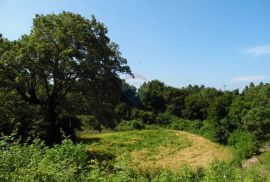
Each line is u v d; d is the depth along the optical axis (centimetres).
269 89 7531
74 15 3428
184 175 1320
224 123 6725
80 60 3294
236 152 4812
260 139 6056
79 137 5259
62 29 3250
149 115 8088
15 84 3234
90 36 3353
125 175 997
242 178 1243
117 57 3559
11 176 900
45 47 3138
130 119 7931
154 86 9688
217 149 5269
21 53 3141
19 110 3141
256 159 4300
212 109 7450
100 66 3400
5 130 3081
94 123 3466
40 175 922
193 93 9919
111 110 3506
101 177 973
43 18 3328
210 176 1212
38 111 3316
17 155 1069
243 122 6366
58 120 3562
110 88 3459
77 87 3353
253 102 6825
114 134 5834
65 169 1008
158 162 4203
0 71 3155
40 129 3275
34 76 3278
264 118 6084
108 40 3547
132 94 11750
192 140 5597
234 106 6931
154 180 1174
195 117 8794
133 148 4834
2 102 3148
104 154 4066
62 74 3228
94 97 3394
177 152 4853
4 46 3244
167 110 9181
